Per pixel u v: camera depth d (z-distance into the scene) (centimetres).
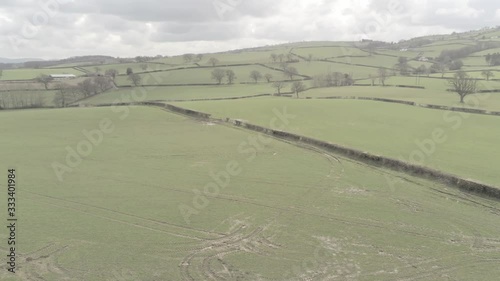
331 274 1683
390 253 1867
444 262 1786
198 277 1641
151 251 1861
